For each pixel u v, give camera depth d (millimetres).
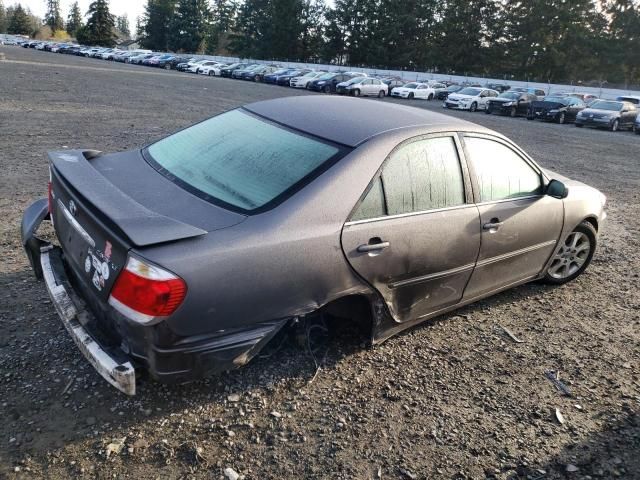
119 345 2723
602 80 63406
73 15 140875
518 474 2723
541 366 3689
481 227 3803
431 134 3574
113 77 33438
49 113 14281
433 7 70375
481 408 3189
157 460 2592
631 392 3486
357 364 3469
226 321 2670
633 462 2865
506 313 4426
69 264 3068
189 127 3916
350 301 3350
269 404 3035
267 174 3121
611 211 8523
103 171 3307
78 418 2793
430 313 3787
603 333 4230
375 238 3152
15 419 2744
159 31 102312
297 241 2836
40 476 2443
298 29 80625
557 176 5070
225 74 50688
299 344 3457
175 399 2994
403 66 72312
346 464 2676
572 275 5133
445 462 2754
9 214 5668
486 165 3934
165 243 2514
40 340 3383
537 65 63281
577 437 3025
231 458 2646
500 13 63812
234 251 2643
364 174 3141
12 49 66688
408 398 3205
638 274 5598
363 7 73938
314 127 3432
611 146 19453
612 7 62562
